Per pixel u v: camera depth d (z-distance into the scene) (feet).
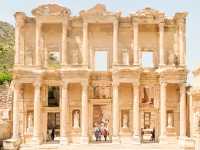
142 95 235.81
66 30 219.00
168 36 224.94
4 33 524.93
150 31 225.97
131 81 214.07
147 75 220.84
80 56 223.92
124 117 220.02
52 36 225.15
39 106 214.28
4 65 398.83
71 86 221.87
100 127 243.40
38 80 214.28
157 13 218.59
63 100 214.48
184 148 206.28
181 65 217.36
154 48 224.94
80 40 224.74
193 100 218.38
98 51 227.40
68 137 218.18
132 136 216.54
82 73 213.46
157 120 221.87
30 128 219.61
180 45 219.82
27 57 221.05
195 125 213.87
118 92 216.54
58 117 263.29
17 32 219.41
